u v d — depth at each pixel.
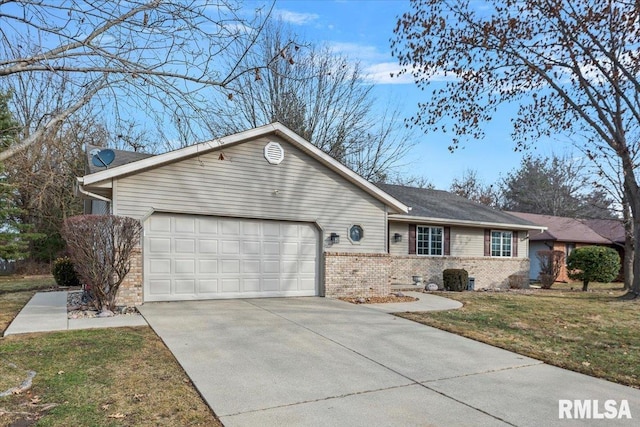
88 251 8.47
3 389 4.49
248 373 5.34
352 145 25.39
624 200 18.23
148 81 4.91
